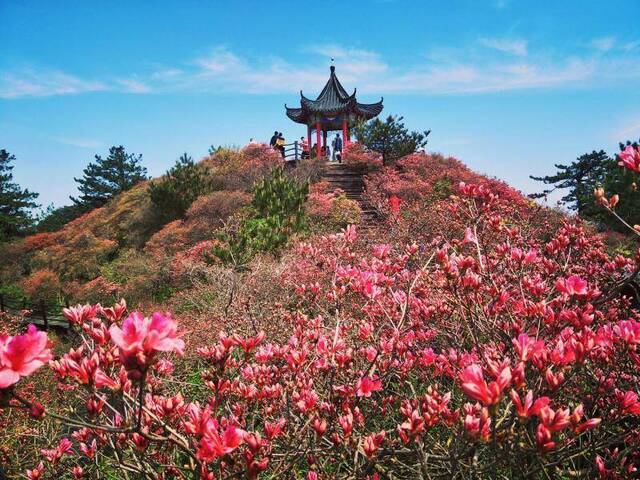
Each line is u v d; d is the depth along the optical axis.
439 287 3.06
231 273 7.71
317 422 1.72
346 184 18.19
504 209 7.52
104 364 1.45
